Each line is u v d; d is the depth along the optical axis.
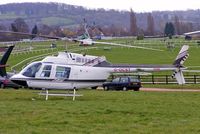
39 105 42.44
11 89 75.69
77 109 39.12
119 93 63.25
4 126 29.72
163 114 36.66
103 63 55.81
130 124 31.06
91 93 62.50
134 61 156.88
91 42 63.03
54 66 52.72
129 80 79.56
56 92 58.00
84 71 53.62
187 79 97.19
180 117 34.97
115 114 36.19
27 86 52.66
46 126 29.94
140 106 42.34
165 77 98.19
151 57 173.38
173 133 27.72
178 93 64.44
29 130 28.17
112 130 28.56
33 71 52.53
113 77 92.50
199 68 130.00
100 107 40.94
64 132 27.62
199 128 29.39
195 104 45.28
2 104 43.44
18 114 35.59
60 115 35.16
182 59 60.84
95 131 28.16
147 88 83.69
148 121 32.59
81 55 55.09
